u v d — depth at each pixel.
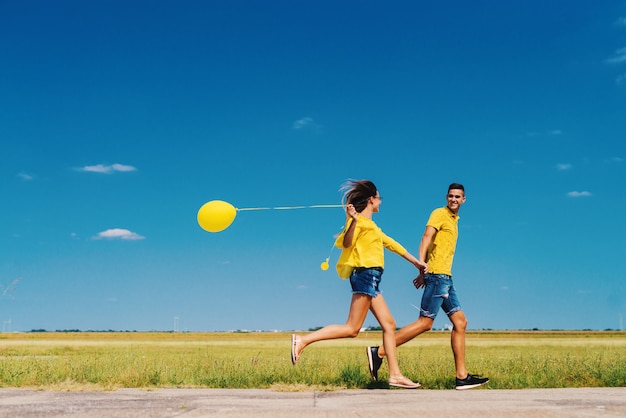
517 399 5.16
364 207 6.70
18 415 4.08
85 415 4.08
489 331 118.31
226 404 4.70
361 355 14.30
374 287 6.55
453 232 7.13
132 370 7.29
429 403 4.84
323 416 4.00
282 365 8.52
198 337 91.69
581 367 8.28
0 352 21.05
